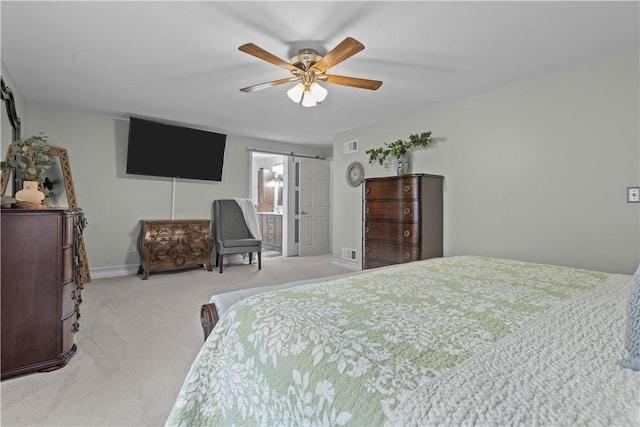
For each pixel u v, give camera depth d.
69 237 2.00
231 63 2.62
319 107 3.72
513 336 0.75
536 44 2.29
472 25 2.05
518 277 1.42
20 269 1.76
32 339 1.78
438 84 3.03
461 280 1.34
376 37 2.21
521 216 2.93
